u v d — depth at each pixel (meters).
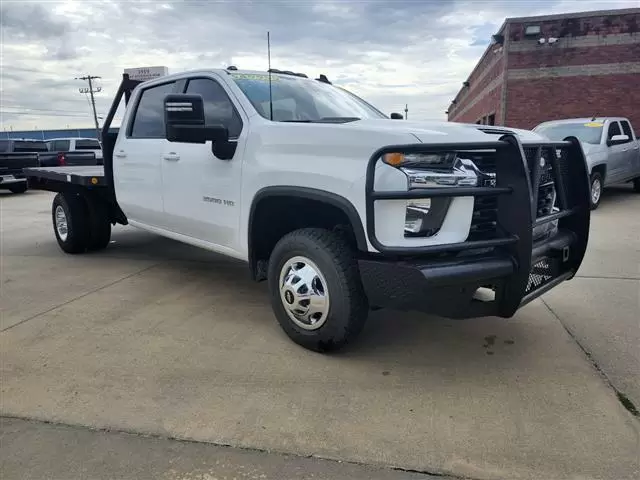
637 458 2.40
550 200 3.54
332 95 4.63
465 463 2.39
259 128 3.70
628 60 17.44
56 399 2.99
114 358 3.51
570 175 3.77
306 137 3.33
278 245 3.55
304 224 3.82
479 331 3.90
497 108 20.16
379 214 2.90
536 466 2.36
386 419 2.74
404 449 2.49
